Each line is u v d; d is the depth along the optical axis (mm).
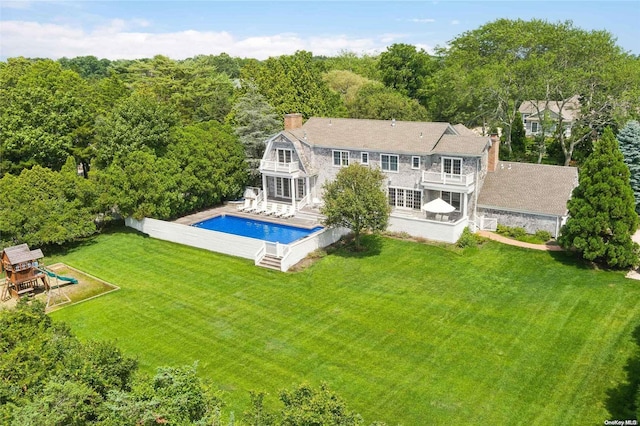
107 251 38656
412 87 87625
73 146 48500
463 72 63031
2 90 47781
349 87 85000
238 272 33938
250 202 48250
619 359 22469
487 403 20125
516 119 60625
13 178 37844
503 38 65625
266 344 25047
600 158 31641
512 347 23891
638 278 30328
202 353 24453
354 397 20781
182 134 46500
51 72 57250
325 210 35375
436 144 40469
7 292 31906
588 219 31438
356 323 26688
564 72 52594
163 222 40688
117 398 14031
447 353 23641
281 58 65750
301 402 14539
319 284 31500
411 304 28422
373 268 33312
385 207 34781
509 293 29188
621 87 49469
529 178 39750
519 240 36750
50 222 37312
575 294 28641
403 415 19609
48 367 15859
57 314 28750
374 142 42812
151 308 29266
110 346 16688
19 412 13094
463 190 38094
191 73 75375
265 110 52344
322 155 45219
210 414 14750
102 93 62312
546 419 19094
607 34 56438
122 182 41531
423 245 36438
